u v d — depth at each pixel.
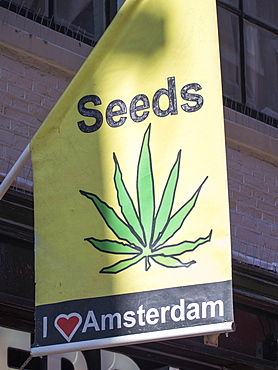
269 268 6.92
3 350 5.19
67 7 6.37
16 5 6.04
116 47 4.57
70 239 4.36
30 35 5.99
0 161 5.62
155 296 4.19
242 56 7.32
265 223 7.05
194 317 4.12
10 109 5.80
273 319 6.75
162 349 6.04
